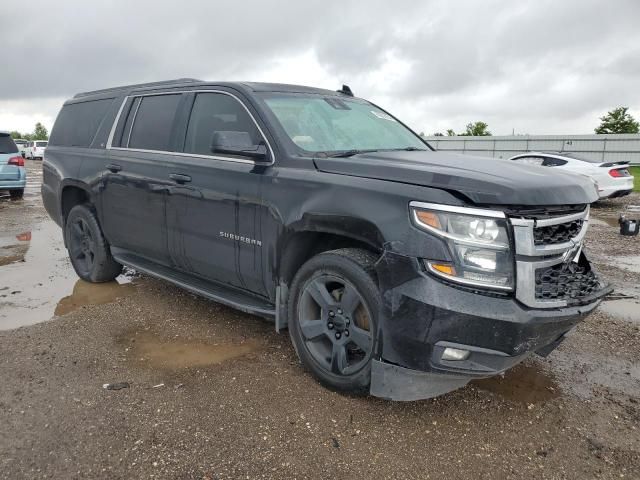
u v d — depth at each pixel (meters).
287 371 3.45
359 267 2.88
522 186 2.60
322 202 3.03
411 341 2.62
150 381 3.30
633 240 9.04
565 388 3.37
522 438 2.79
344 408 3.00
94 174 5.04
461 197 2.57
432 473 2.49
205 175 3.84
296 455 2.58
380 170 2.93
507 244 2.55
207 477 2.41
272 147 3.48
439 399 3.16
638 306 5.13
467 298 2.52
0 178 13.04
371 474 2.46
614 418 3.02
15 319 4.45
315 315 3.29
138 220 4.55
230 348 3.83
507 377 3.50
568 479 2.47
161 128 4.43
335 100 4.27
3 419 2.85
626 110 53.28
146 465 2.48
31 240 8.13
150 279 5.70
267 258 3.43
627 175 14.47
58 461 2.50
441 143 47.50
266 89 3.90
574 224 2.90
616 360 3.83
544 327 2.59
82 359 3.62
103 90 5.52
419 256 2.58
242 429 2.78
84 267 5.58
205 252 3.91
